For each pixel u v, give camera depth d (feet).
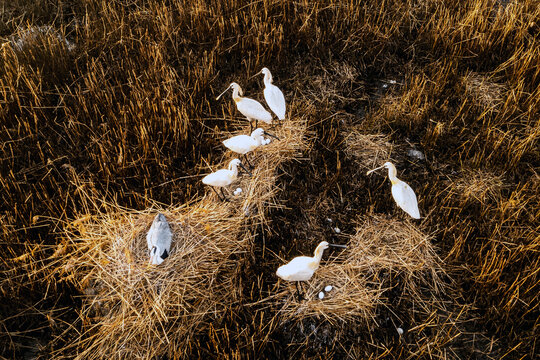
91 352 13.52
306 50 23.43
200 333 14.01
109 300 14.37
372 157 19.15
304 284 15.03
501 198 17.25
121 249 15.14
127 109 19.76
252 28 23.09
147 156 18.15
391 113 20.34
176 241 15.42
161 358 13.66
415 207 15.55
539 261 15.12
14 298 14.28
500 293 14.85
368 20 23.70
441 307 14.99
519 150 18.56
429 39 23.47
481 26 23.26
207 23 23.20
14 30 23.59
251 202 16.92
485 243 16.29
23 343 13.92
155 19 23.57
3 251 15.20
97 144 18.52
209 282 14.78
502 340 14.34
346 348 14.08
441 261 15.90
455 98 21.34
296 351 13.93
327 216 17.31
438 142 19.56
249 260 15.74
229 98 21.16
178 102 20.20
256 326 14.21
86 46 22.18
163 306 13.98
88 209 16.35
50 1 25.05
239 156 18.11
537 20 23.63
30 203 16.71
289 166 18.49
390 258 15.80
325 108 20.61
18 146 18.20
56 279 15.03
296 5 24.26
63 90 20.44
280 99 18.35
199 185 17.67
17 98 18.71
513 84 21.29
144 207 17.08
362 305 14.56
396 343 14.16
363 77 22.80
